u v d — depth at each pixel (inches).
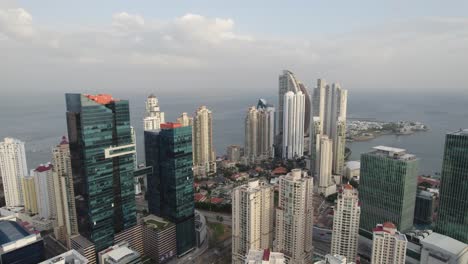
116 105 7342.5
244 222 7313.0
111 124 7214.6
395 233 6235.2
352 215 6722.4
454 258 6594.5
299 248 7234.3
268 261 5305.1
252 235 7244.1
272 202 7755.9
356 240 6801.2
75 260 5693.9
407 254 7795.3
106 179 7253.9
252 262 5438.0
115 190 7628.0
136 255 6806.1
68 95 6840.6
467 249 6879.9
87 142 6752.0
